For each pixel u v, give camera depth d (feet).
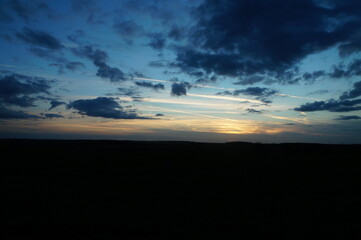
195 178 70.90
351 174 77.36
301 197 50.47
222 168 90.63
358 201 47.32
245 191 55.67
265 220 37.27
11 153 124.98
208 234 32.27
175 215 39.45
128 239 30.83
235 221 36.81
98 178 71.20
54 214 39.29
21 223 35.35
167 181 66.69
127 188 58.18
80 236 31.63
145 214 39.78
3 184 61.62
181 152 138.31
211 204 45.60
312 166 93.66
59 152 132.05
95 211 41.04
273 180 68.23
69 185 61.21
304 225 35.27
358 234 32.22
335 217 38.45
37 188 57.52
